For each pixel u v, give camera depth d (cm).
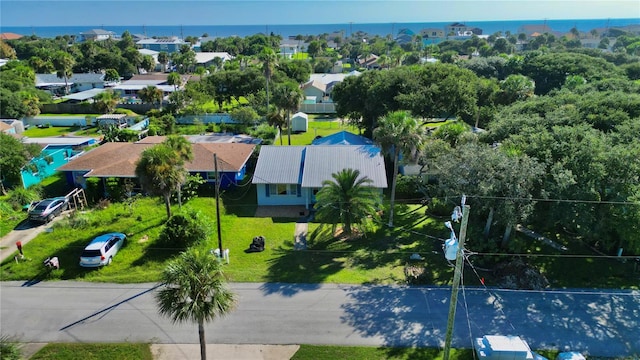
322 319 1981
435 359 1722
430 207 3147
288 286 2250
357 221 2697
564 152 2472
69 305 2083
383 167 3303
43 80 9269
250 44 17175
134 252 2534
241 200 3438
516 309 2053
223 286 1494
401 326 1931
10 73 7988
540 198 2380
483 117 4950
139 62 11844
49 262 2323
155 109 6962
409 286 2247
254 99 6900
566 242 2659
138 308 2062
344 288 2233
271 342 1828
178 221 2598
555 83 7850
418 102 4256
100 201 3312
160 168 2625
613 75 6581
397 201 3416
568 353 1697
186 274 1426
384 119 2831
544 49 11900
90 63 10906
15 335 1864
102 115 6531
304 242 2741
